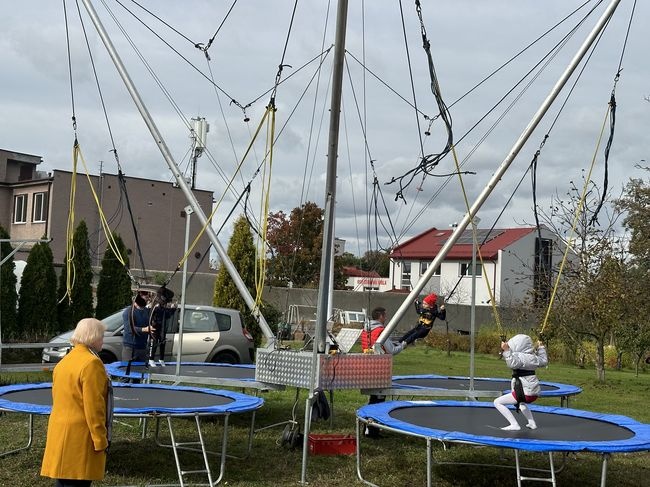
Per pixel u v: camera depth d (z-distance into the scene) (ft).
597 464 27.86
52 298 55.52
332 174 24.90
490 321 109.09
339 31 23.72
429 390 28.50
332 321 30.60
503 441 19.75
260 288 26.78
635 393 51.67
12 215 104.12
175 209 107.96
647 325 63.46
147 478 22.67
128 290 60.23
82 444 15.89
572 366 77.51
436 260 28.81
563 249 74.33
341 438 27.30
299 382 25.70
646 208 77.25
